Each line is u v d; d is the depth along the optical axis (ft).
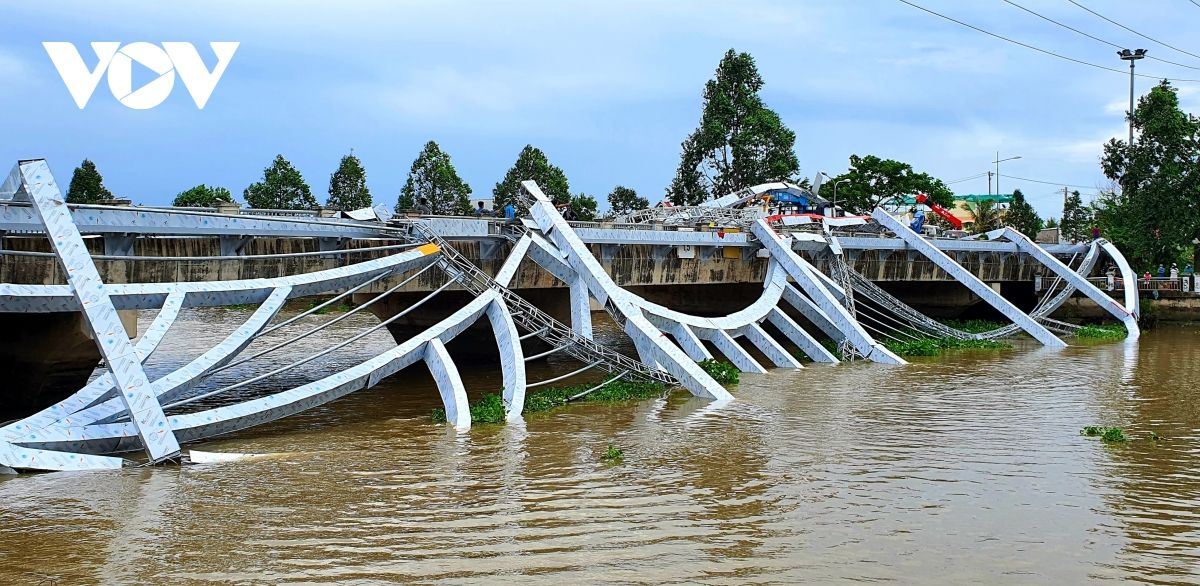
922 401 110.22
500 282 113.09
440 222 116.37
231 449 83.82
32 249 92.89
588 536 60.80
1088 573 55.26
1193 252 274.77
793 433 91.86
